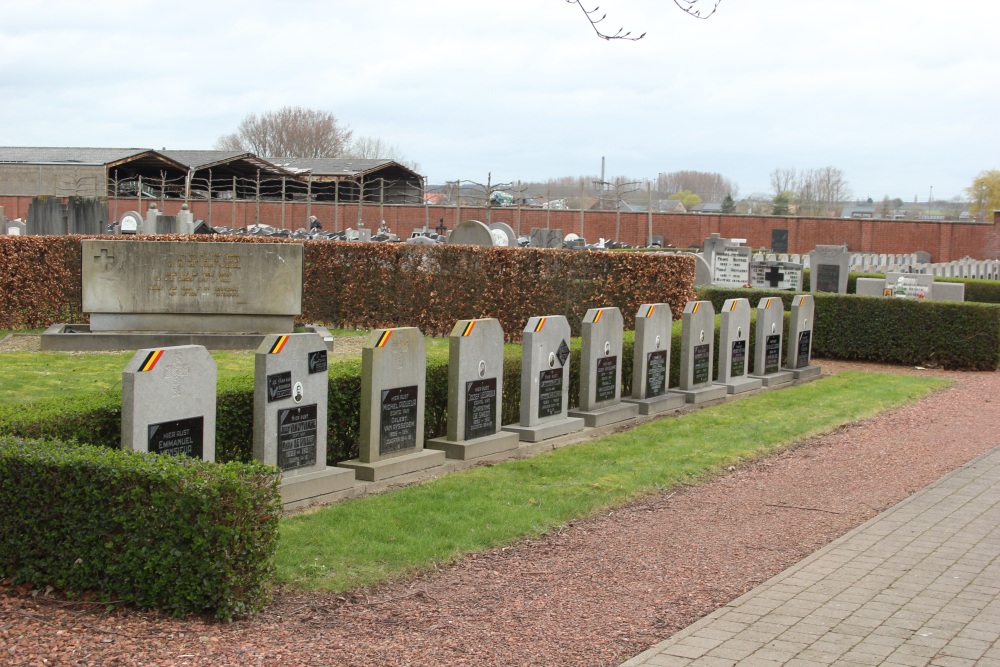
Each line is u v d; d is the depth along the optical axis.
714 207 75.69
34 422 6.66
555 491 8.54
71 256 18.62
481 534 7.22
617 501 8.38
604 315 11.80
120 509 5.64
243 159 58.84
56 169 57.00
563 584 6.38
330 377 8.86
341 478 8.19
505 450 10.12
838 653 5.27
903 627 5.66
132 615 5.57
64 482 5.76
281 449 7.82
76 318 18.77
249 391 8.09
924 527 7.83
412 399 9.12
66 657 4.93
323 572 6.31
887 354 18.20
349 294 19.45
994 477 9.54
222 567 5.47
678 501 8.59
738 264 26.66
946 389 15.08
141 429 6.65
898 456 10.48
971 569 6.77
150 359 6.69
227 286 16.27
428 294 18.94
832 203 71.00
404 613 5.77
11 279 18.23
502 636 5.46
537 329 10.61
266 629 5.43
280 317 16.47
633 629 5.63
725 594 6.27
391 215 59.56
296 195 62.78
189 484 5.49
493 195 59.34
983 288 29.19
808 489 9.08
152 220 30.45
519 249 18.47
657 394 12.88
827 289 25.05
